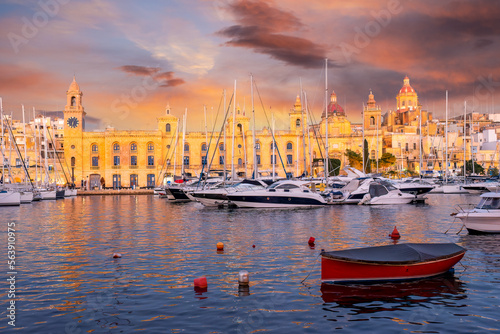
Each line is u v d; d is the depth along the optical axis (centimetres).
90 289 1827
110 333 1403
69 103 13325
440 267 1930
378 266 1830
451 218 4122
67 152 13238
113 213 5247
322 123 14775
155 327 1442
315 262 2244
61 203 7431
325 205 5488
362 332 1398
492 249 2516
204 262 2280
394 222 3831
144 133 13288
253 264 2216
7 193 6538
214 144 13288
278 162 13188
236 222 3944
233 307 1609
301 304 1633
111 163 13300
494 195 3127
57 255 2486
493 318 1491
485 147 15512
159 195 9650
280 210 4994
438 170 13138
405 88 18288
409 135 14975
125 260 2344
